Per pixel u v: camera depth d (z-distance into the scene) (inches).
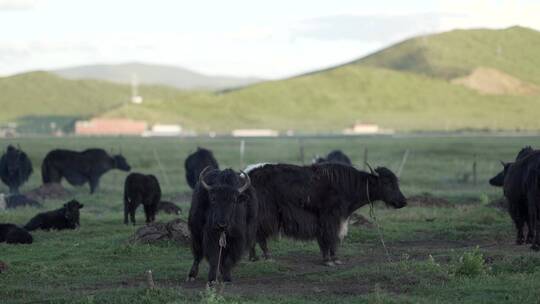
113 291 460.8
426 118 7711.6
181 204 1077.8
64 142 3408.0
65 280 525.7
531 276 501.4
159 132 6491.1
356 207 605.9
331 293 474.9
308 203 581.9
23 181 1250.6
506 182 666.2
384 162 2042.3
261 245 589.0
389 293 462.9
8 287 490.6
